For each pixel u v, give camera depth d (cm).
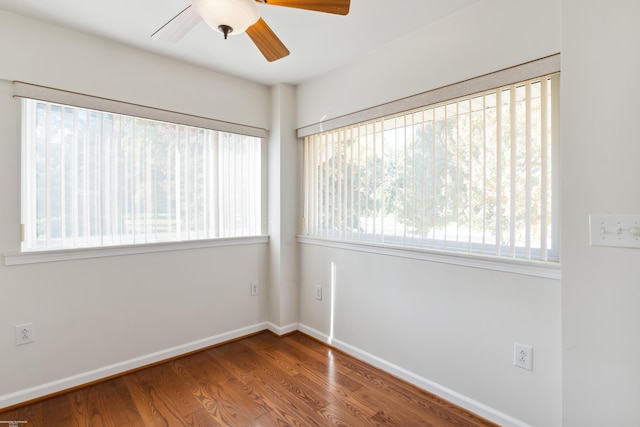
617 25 127
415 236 219
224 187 282
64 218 209
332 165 277
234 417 187
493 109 182
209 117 268
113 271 228
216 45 227
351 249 260
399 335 228
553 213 165
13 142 191
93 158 219
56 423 180
